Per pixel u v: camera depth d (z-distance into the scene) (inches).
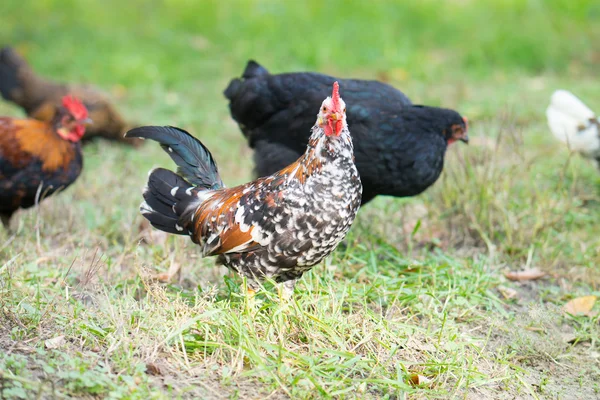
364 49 687.7
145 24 773.9
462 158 382.0
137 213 344.8
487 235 342.6
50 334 227.0
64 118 342.0
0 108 567.8
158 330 226.8
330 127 220.7
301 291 258.8
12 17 786.2
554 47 678.5
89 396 194.7
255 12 773.9
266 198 230.1
